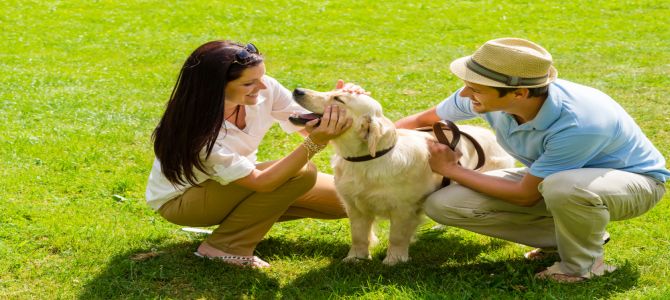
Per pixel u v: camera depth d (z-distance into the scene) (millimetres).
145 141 6738
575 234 3830
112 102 8180
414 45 12594
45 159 6016
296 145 6742
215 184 4105
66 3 15680
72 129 6941
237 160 3881
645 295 3701
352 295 3795
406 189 4203
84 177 5652
